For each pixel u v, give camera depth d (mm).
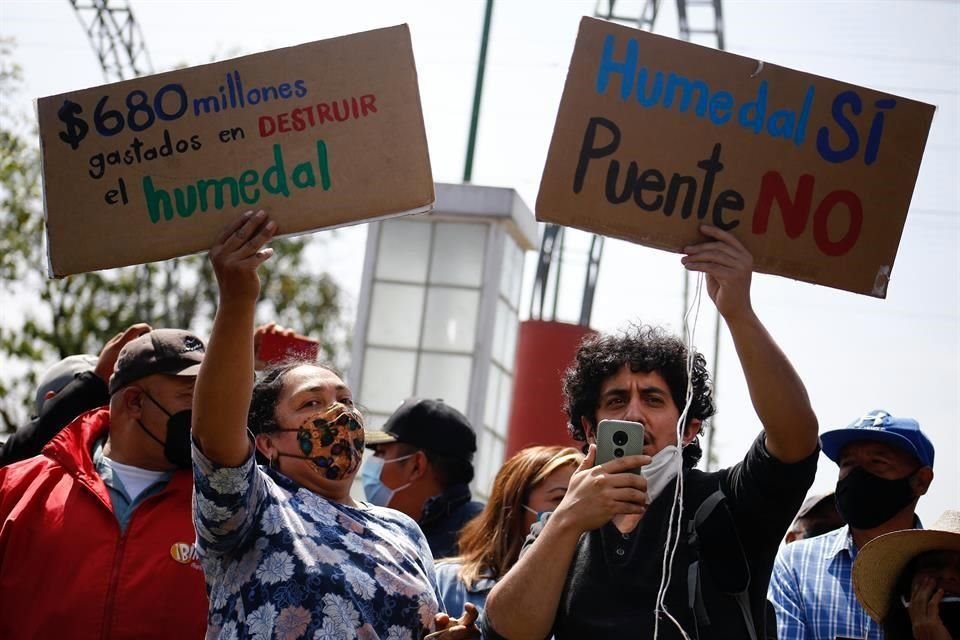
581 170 3416
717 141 3432
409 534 4039
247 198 3504
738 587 3336
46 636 4223
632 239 3424
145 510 4414
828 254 3436
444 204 10109
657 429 3543
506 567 4629
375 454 5797
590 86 3426
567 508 3244
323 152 3508
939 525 4066
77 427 4594
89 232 3531
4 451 5020
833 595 4672
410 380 10078
